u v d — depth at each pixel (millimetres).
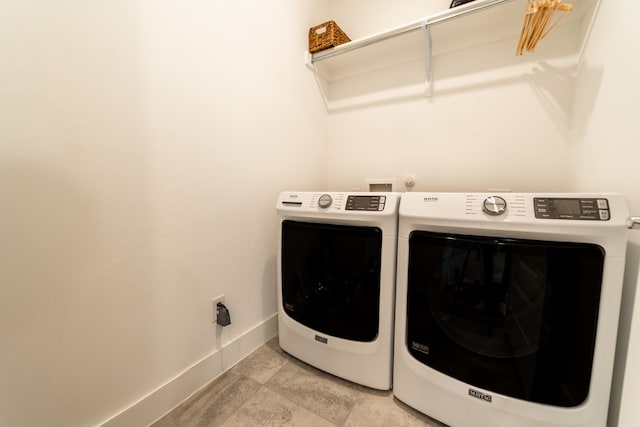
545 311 726
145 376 893
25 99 622
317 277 1156
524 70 1301
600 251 658
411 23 1322
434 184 1564
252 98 1253
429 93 1538
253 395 1025
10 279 619
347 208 1007
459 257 826
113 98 778
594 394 684
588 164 1015
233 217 1185
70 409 723
